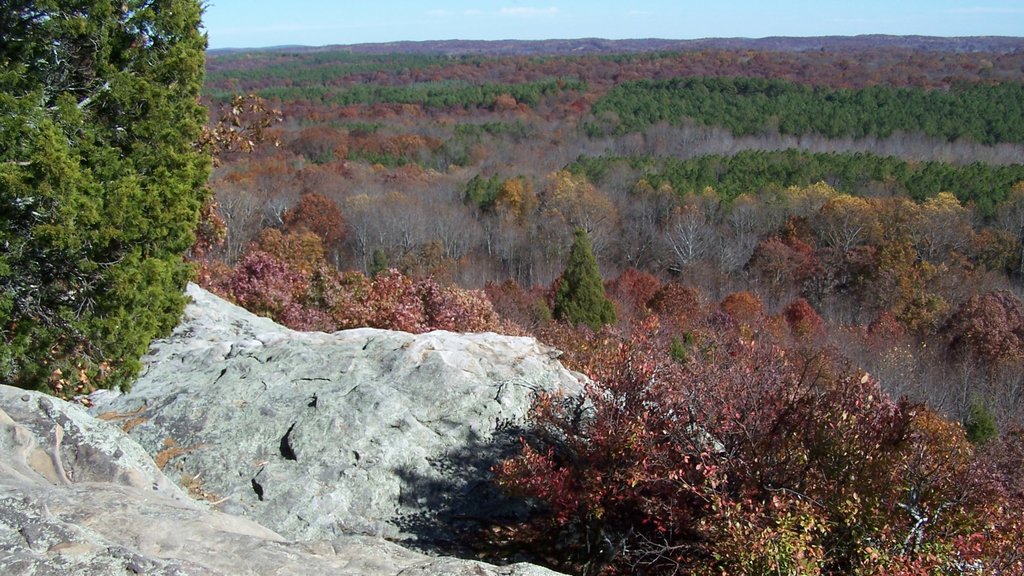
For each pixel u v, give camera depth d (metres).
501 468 6.16
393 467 6.49
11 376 7.27
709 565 5.22
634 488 5.72
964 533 5.21
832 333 28.12
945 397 21.64
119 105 7.84
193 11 8.59
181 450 6.50
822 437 5.58
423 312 12.85
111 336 7.40
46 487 3.93
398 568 3.81
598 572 5.73
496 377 7.82
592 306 23.52
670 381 6.19
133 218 7.41
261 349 8.30
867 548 4.80
